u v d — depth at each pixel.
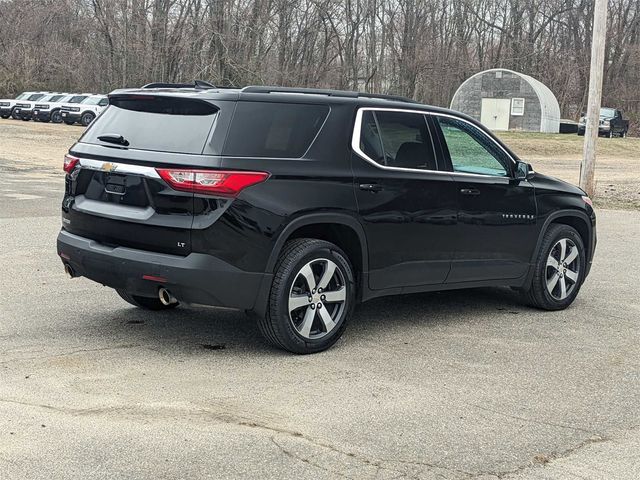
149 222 5.50
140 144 5.71
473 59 72.50
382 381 5.39
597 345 6.54
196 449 4.17
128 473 3.87
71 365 5.42
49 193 15.80
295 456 4.14
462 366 5.82
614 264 10.37
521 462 4.20
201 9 50.31
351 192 5.98
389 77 65.81
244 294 5.54
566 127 59.28
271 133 5.71
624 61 73.56
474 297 8.25
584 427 4.73
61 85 56.97
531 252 7.43
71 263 6.04
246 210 5.46
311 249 5.79
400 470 4.03
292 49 54.91
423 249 6.52
